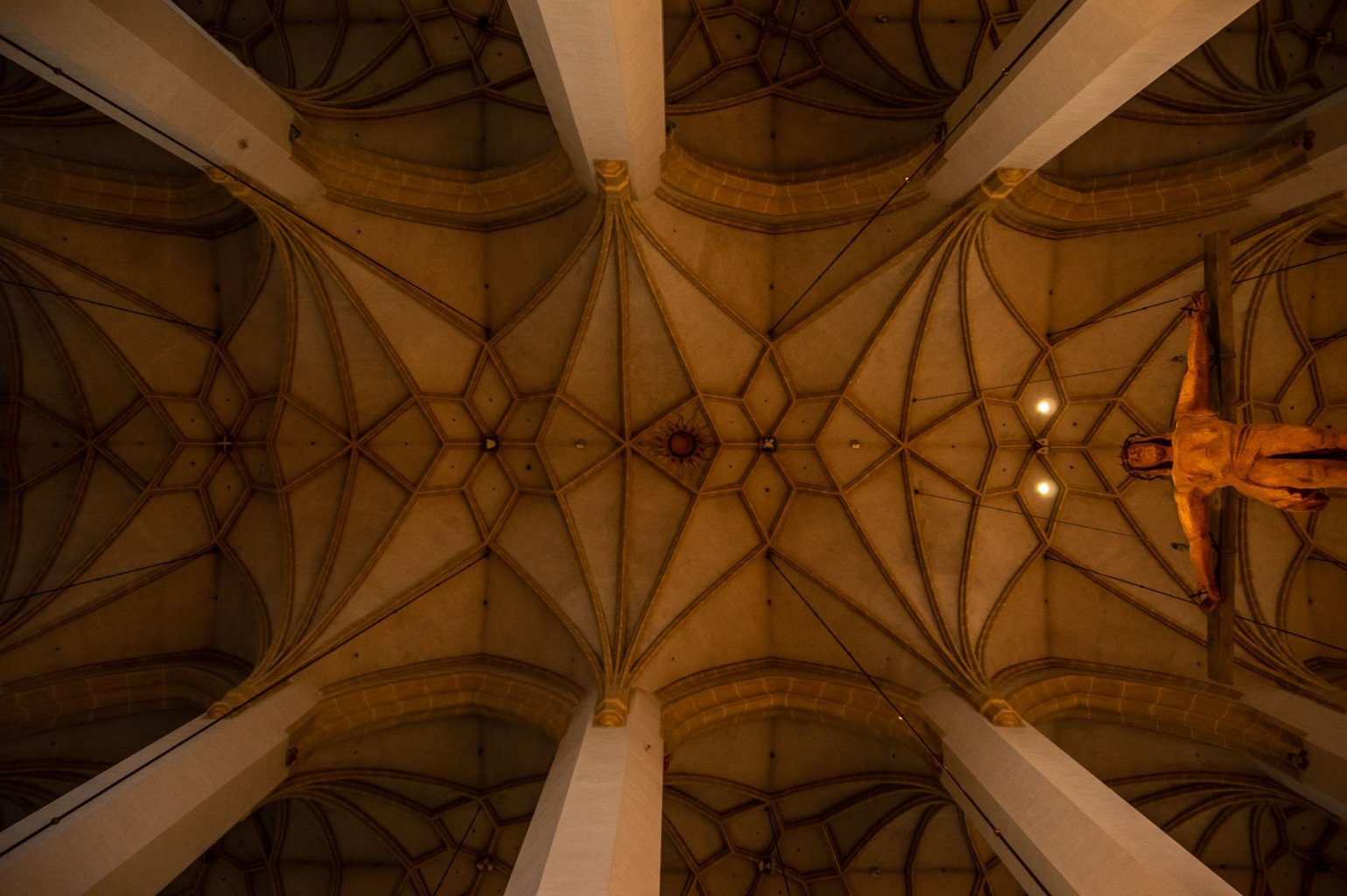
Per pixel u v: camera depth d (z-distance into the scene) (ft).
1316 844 42.27
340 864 45.37
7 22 23.22
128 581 41.65
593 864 23.98
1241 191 36.88
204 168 32.07
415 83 42.91
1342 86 37.37
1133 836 25.30
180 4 43.98
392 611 41.11
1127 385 41.86
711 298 41.19
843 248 40.91
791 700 41.14
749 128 43.21
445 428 42.65
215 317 41.65
